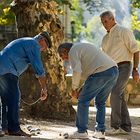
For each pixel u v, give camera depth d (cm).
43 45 1122
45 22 1634
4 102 1125
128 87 2427
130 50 1219
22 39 1115
